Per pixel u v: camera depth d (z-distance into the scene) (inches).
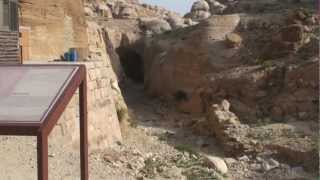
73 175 504.7
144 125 1215.6
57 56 1025.5
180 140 1045.8
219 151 957.2
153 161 721.0
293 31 1406.3
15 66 271.9
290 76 1274.6
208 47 1528.1
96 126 752.3
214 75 1424.7
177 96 1512.1
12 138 558.3
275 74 1332.4
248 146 916.0
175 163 767.7
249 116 1198.3
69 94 254.1
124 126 962.7
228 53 1498.5
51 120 234.8
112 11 2458.2
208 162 793.6
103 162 629.9
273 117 1170.6
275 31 1530.5
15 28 748.6
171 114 1402.6
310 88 1206.9
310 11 1558.8
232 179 761.6
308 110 1147.3
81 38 1202.0
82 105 287.9
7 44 720.3
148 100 1644.9
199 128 1117.1
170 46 1707.7
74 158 566.6
